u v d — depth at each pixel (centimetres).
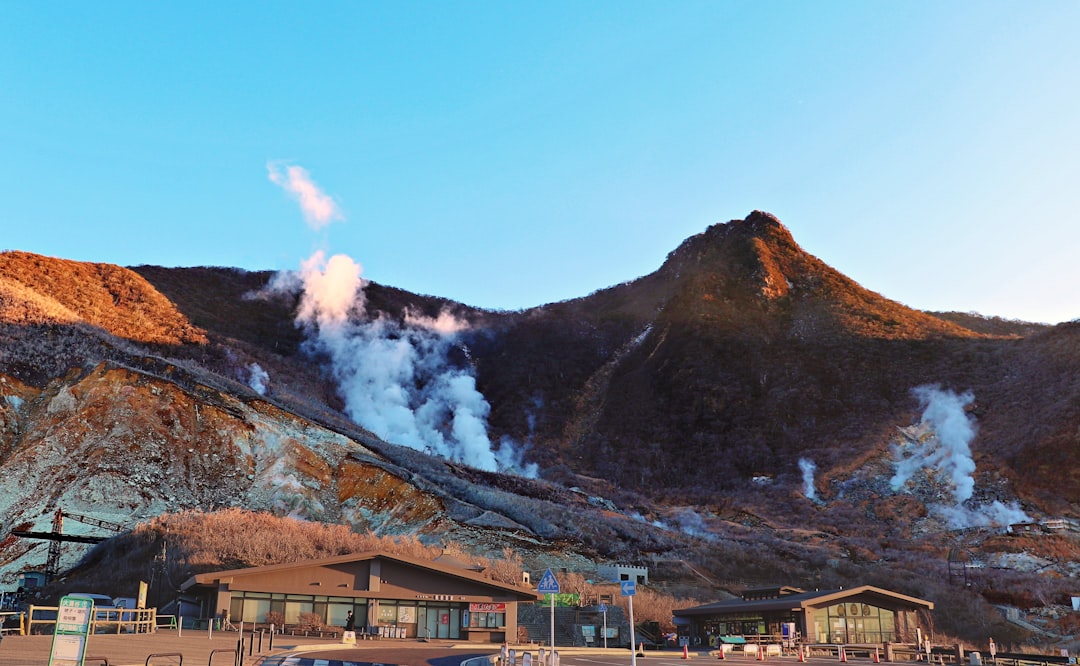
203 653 2825
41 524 9119
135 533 8275
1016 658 5059
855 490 16650
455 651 3781
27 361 12131
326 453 11844
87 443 10556
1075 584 9812
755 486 18162
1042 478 14775
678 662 4003
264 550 7369
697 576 9781
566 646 5709
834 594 5566
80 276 18575
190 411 11550
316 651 3366
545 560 9644
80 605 1650
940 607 8644
